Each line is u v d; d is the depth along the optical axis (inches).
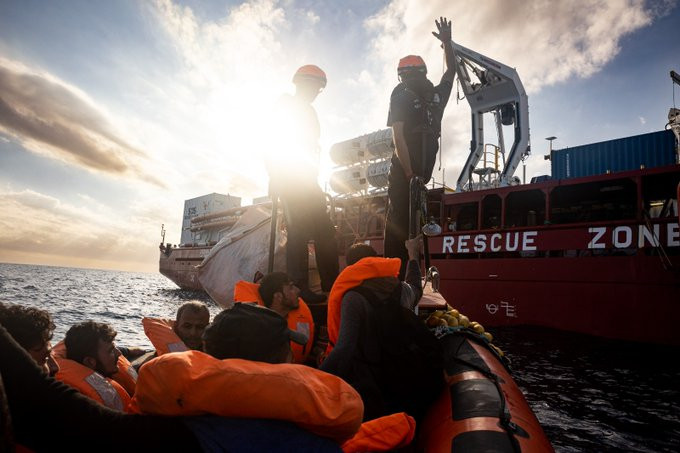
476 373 105.3
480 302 727.7
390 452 89.5
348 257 114.3
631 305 586.9
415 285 132.5
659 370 451.5
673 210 704.4
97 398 85.0
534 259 685.3
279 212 183.0
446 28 172.6
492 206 903.1
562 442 263.1
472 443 75.0
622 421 300.4
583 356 512.1
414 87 148.6
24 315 65.2
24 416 43.9
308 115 156.6
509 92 1015.6
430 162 149.4
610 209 797.9
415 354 91.6
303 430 54.6
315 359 138.3
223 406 49.7
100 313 979.3
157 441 48.3
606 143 892.0
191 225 2249.0
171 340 127.7
